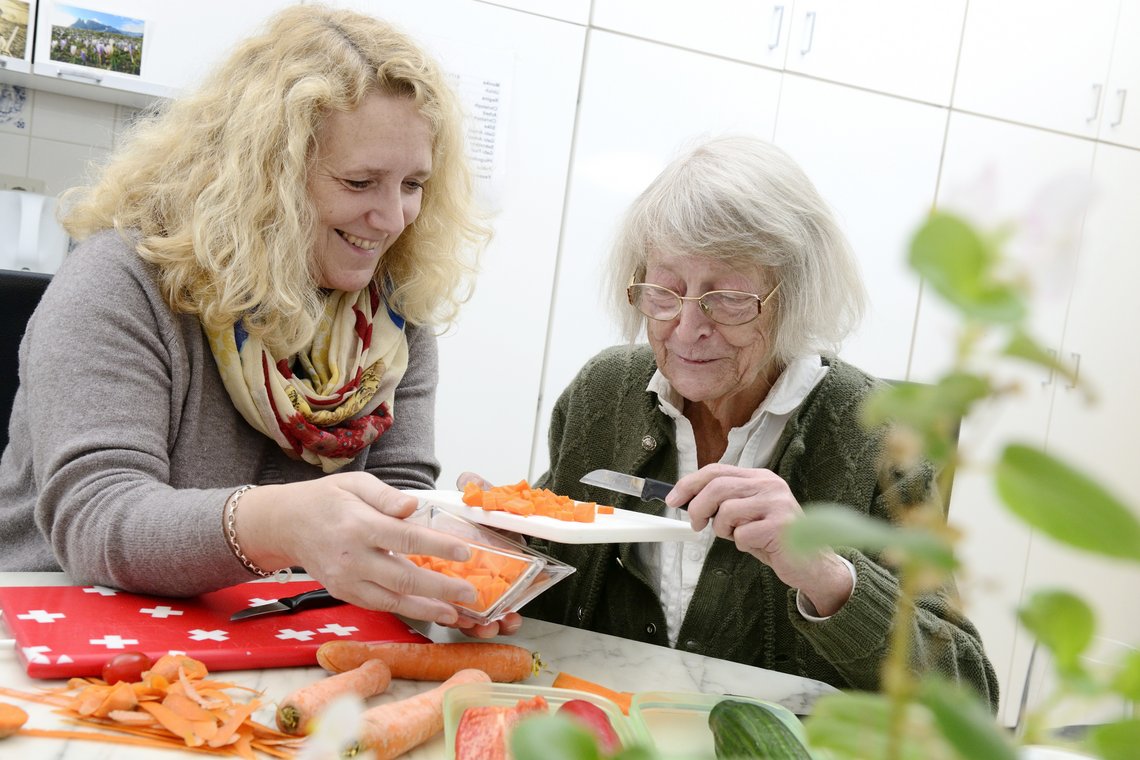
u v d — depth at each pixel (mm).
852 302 1456
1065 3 3246
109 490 1106
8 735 711
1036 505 180
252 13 2598
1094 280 3396
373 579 976
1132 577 3322
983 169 193
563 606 1519
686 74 2961
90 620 975
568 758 225
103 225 1359
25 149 2783
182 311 1305
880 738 261
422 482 1558
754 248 1285
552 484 1678
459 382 2857
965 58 3199
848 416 1439
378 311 1525
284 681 916
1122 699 234
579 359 2971
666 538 1151
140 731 748
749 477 1132
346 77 1277
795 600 1152
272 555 1038
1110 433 3410
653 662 1135
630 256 1446
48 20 2449
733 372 1360
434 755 791
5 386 1540
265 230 1286
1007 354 189
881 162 3186
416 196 1405
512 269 2867
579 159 2898
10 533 1297
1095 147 3361
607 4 2857
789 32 3029
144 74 2545
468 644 996
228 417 1372
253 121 1268
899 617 256
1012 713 3168
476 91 2754
